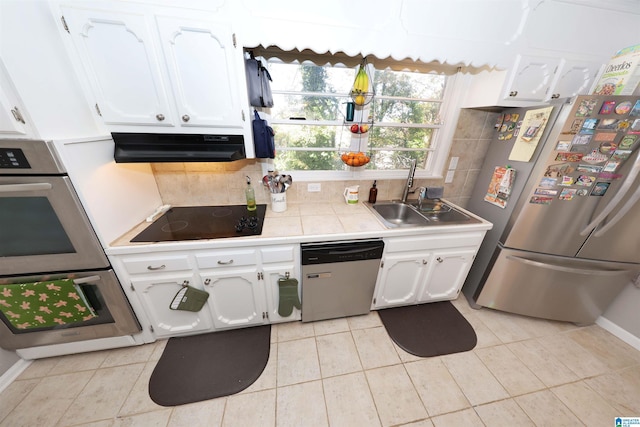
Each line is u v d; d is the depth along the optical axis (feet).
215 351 4.88
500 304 5.87
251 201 5.36
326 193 6.08
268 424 3.76
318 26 3.63
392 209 6.26
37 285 3.61
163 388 4.19
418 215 5.82
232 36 3.54
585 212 4.57
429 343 5.23
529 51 4.29
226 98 3.92
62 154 3.09
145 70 3.51
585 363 4.90
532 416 3.96
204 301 4.54
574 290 5.30
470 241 5.32
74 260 3.68
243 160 5.43
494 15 3.93
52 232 3.45
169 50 3.44
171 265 4.17
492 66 4.30
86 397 4.04
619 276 5.08
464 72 5.40
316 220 5.09
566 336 5.54
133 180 4.54
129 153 3.92
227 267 4.44
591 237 4.76
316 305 5.23
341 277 4.89
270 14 3.48
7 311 3.76
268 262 4.55
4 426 3.68
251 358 4.76
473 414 3.97
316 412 3.93
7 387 4.17
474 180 6.63
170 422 3.75
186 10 3.28
